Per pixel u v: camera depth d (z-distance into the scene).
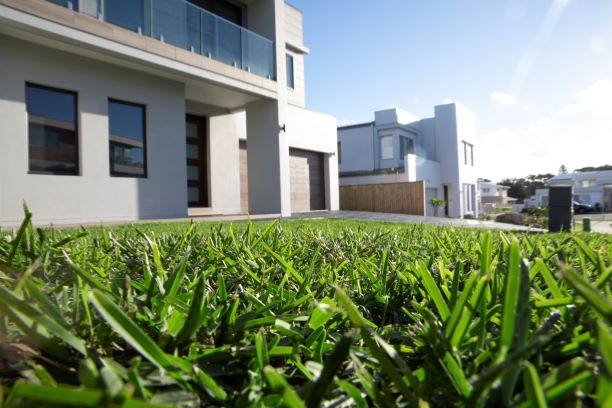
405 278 0.89
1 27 5.16
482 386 0.33
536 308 0.54
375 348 0.40
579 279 0.29
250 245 1.43
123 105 6.91
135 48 6.34
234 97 8.78
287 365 0.54
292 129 11.31
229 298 0.75
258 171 9.20
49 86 5.90
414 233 2.38
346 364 0.53
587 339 0.44
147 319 0.57
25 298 0.59
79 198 6.09
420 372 0.46
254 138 9.26
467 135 26.34
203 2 8.67
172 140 7.50
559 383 0.33
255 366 0.48
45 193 5.71
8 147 5.36
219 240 1.57
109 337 0.53
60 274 0.84
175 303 0.58
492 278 0.69
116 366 0.41
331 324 0.63
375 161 22.62
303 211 11.80
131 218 6.78
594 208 39.84
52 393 0.23
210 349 0.50
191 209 8.89
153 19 6.68
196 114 9.25
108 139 6.54
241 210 10.56
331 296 0.81
